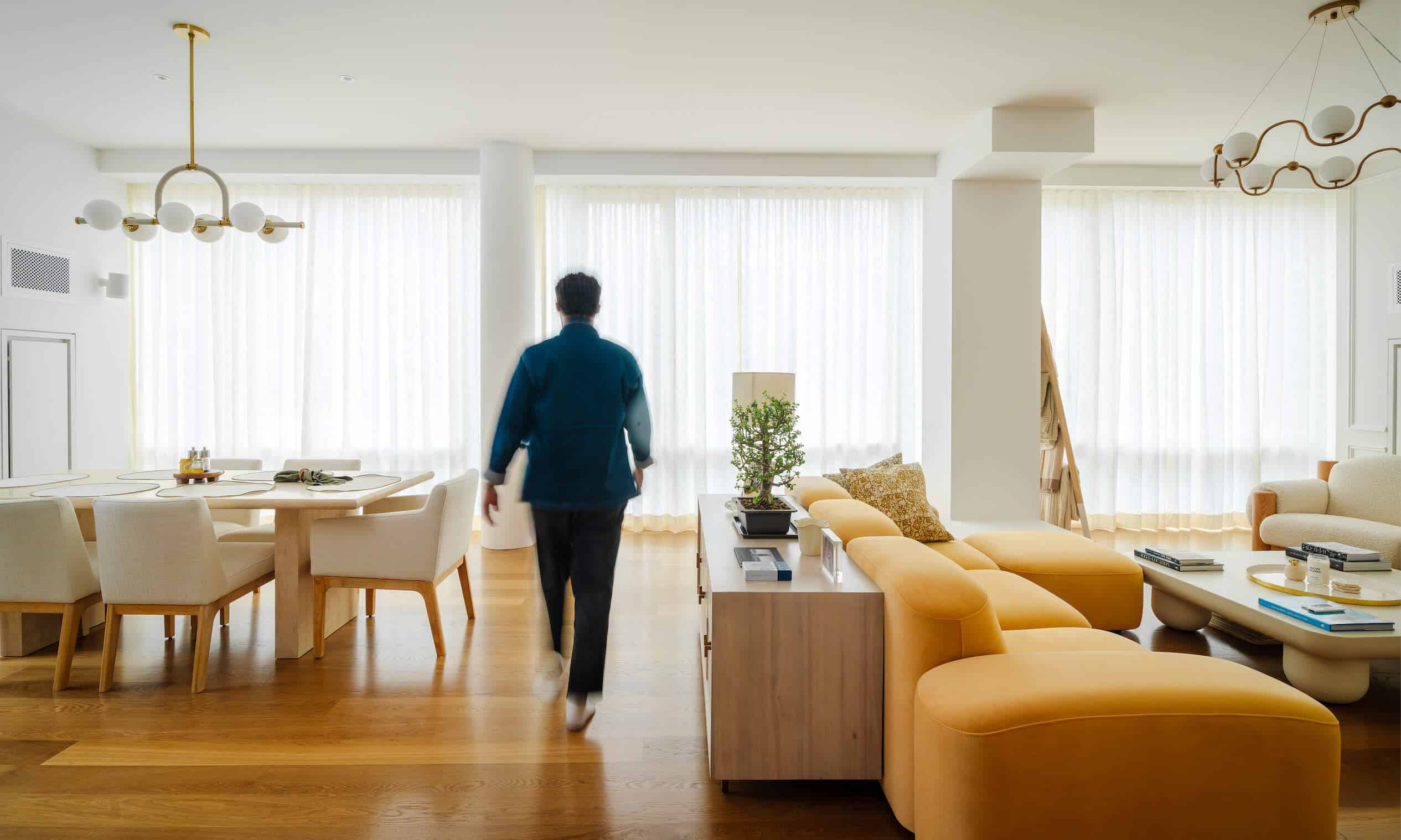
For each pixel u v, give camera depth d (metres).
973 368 5.28
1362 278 5.89
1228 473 6.25
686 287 5.97
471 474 3.71
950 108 4.67
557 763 2.36
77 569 2.94
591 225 5.98
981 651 1.88
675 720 2.67
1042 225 6.08
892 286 6.02
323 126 4.99
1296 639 2.63
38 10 3.39
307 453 5.86
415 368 6.01
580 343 2.41
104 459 5.59
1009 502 5.32
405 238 5.93
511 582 4.53
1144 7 3.41
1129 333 6.16
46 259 5.04
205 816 2.06
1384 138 5.16
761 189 6.01
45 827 2.01
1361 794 2.15
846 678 2.08
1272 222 6.20
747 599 2.06
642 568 4.83
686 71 4.12
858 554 2.38
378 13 3.45
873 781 2.27
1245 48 3.83
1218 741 1.63
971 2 3.38
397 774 2.29
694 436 6.03
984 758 1.60
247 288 5.90
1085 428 6.11
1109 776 1.62
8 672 3.08
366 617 3.84
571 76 4.18
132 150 5.45
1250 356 6.19
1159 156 5.66
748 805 2.13
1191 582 3.23
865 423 6.05
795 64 4.04
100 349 5.55
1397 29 3.60
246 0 3.31
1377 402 5.79
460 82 4.25
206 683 2.98
